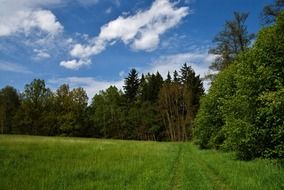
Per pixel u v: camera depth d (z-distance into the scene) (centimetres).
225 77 3119
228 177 1466
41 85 10525
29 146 3159
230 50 4653
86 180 1501
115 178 1538
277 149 1816
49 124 10131
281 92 1675
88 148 3303
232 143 2205
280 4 3097
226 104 2459
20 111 10369
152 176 1580
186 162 2256
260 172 1520
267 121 1923
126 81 11612
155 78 11112
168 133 9825
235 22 4578
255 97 2017
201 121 3625
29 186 1319
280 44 1927
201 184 1359
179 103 9869
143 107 10194
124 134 10331
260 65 2003
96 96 11062
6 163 2012
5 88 12069
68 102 10138
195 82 10275
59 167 1900
